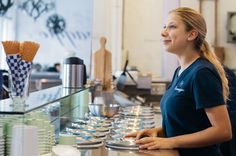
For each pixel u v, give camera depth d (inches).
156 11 191.5
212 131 64.2
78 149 64.4
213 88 65.1
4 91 72.7
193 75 67.1
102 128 80.5
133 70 180.2
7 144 51.8
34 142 51.7
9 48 61.9
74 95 95.7
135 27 193.0
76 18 203.9
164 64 190.9
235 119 99.0
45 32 207.2
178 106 68.8
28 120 55.3
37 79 189.3
